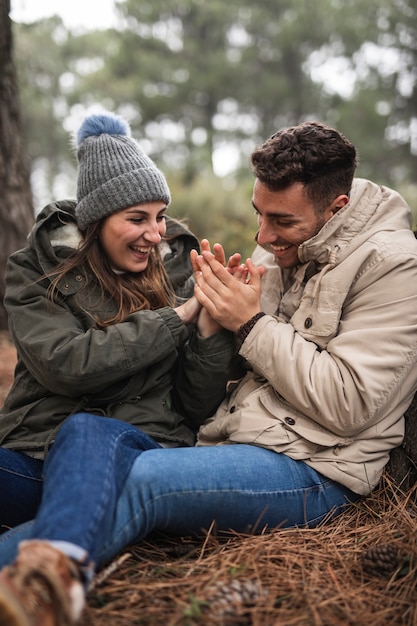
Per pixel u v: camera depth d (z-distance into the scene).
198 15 23.25
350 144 2.09
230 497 1.92
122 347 2.05
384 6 20.45
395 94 20.55
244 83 23.77
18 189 5.12
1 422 2.17
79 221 2.22
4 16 4.73
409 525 1.98
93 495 1.60
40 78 22.47
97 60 24.25
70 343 2.04
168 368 2.24
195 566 1.81
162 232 2.27
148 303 2.26
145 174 2.18
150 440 2.05
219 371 2.23
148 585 1.70
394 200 2.16
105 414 2.17
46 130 23.09
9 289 2.20
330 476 2.04
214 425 2.21
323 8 21.59
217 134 24.52
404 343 1.97
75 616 1.40
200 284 2.20
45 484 1.71
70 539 1.49
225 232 9.73
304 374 1.99
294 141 2.04
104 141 2.20
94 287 2.23
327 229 2.10
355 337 1.99
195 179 13.87
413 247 2.06
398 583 1.75
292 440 2.05
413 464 2.22
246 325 2.12
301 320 2.14
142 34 23.25
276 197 2.07
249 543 1.92
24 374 2.20
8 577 1.37
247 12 23.44
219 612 1.55
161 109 22.42
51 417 2.12
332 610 1.63
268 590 1.68
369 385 1.93
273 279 2.40
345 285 2.06
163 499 1.84
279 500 1.98
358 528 2.04
